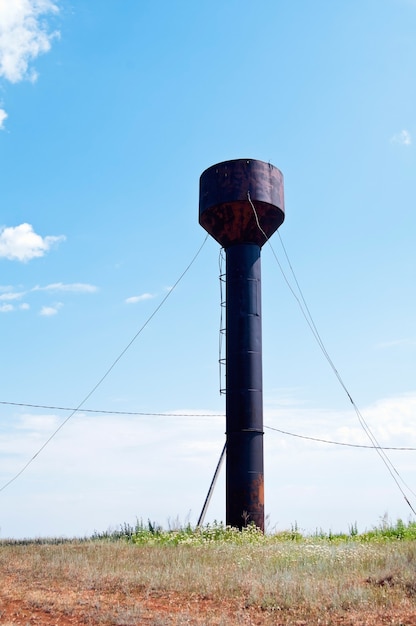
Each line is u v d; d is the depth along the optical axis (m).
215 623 12.48
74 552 23.36
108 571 18.41
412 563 17.95
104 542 28.08
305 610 13.38
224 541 27.86
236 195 35.72
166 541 28.47
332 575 17.05
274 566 18.81
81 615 13.40
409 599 14.22
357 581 16.23
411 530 31.22
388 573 16.61
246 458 33.47
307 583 15.34
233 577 16.91
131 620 12.64
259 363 35.09
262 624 12.60
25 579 17.53
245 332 35.09
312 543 27.69
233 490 33.25
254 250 36.69
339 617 12.94
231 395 34.56
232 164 36.47
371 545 24.75
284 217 37.91
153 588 16.05
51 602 14.52
